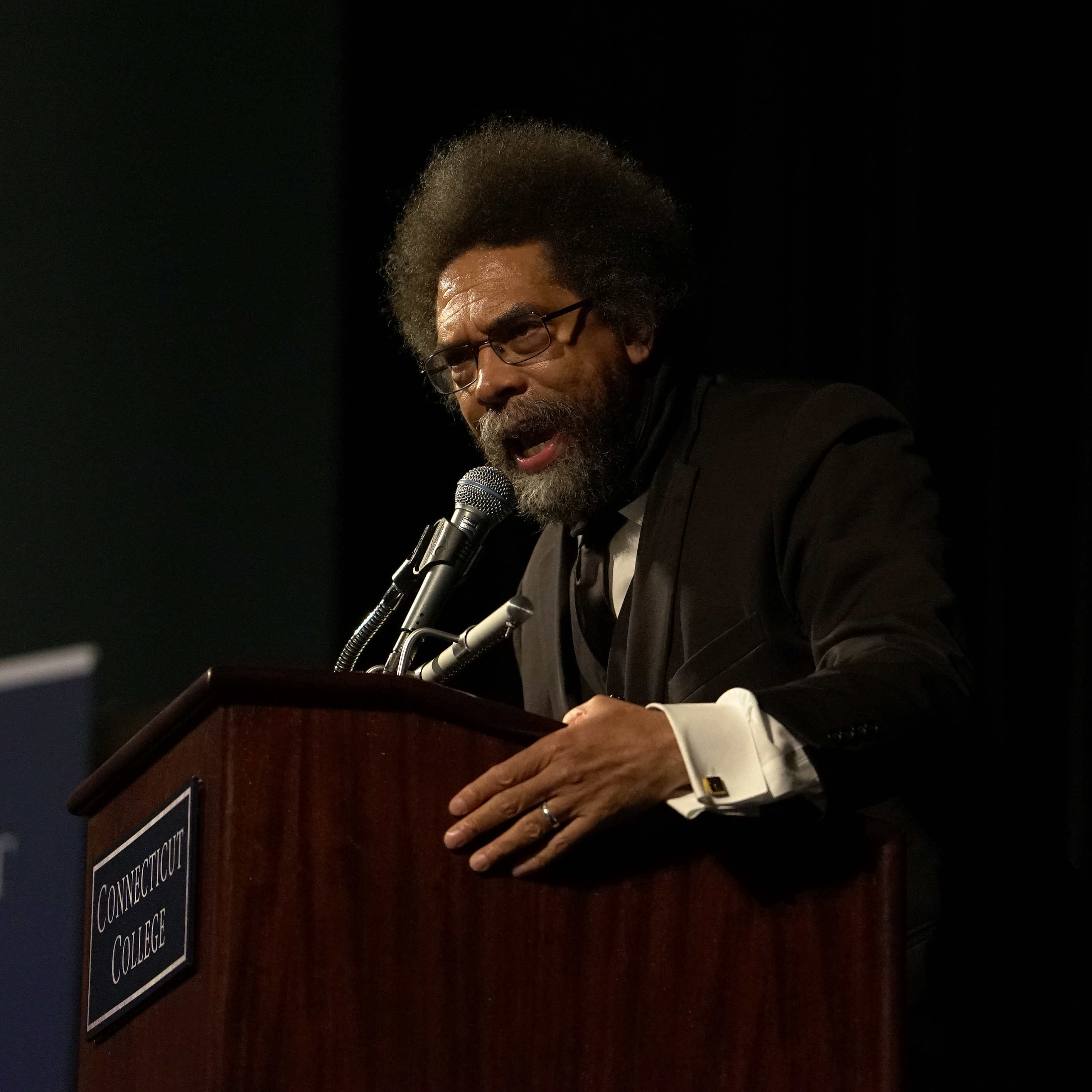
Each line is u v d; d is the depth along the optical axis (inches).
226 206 542.3
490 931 169.8
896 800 230.2
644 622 243.4
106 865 193.5
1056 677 497.4
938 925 226.2
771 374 542.9
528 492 256.7
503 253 259.1
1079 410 506.3
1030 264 517.7
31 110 546.3
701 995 173.6
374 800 168.4
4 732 232.5
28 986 218.4
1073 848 477.1
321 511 530.0
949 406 519.5
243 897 162.1
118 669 517.7
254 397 534.0
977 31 530.6
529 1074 167.6
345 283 546.0
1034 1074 229.1
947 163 528.7
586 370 254.7
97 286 537.6
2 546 526.3
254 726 166.4
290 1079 159.6
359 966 164.1
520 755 170.9
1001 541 507.5
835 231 545.0
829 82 550.9
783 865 178.1
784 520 236.2
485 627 215.3
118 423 530.9
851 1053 173.2
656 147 565.3
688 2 569.3
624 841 176.2
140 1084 175.9
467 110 570.6
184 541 525.3
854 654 205.8
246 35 551.8
